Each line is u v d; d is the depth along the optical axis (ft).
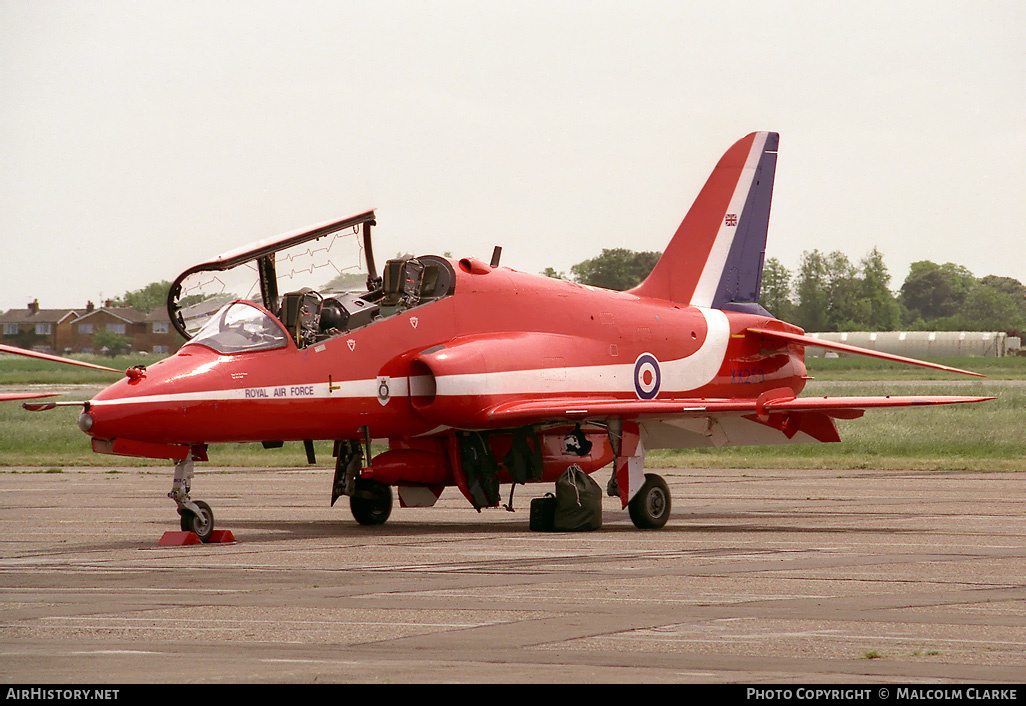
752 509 222.69
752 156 248.32
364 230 198.18
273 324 178.91
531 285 205.36
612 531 188.03
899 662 86.17
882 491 258.57
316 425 180.04
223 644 93.91
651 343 218.18
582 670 83.87
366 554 153.99
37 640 96.02
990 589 119.75
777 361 245.04
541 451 196.44
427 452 197.98
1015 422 432.66
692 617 104.42
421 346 189.37
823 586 122.21
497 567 139.33
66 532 184.24
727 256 244.63
